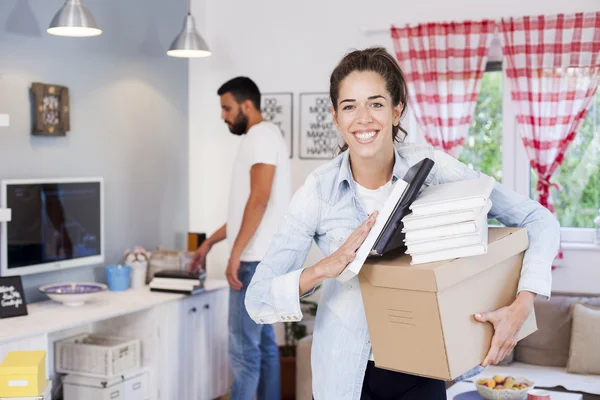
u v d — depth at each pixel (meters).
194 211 4.91
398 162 1.77
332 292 1.78
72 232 3.73
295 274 1.68
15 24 3.51
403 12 4.55
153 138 4.50
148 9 4.45
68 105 3.79
